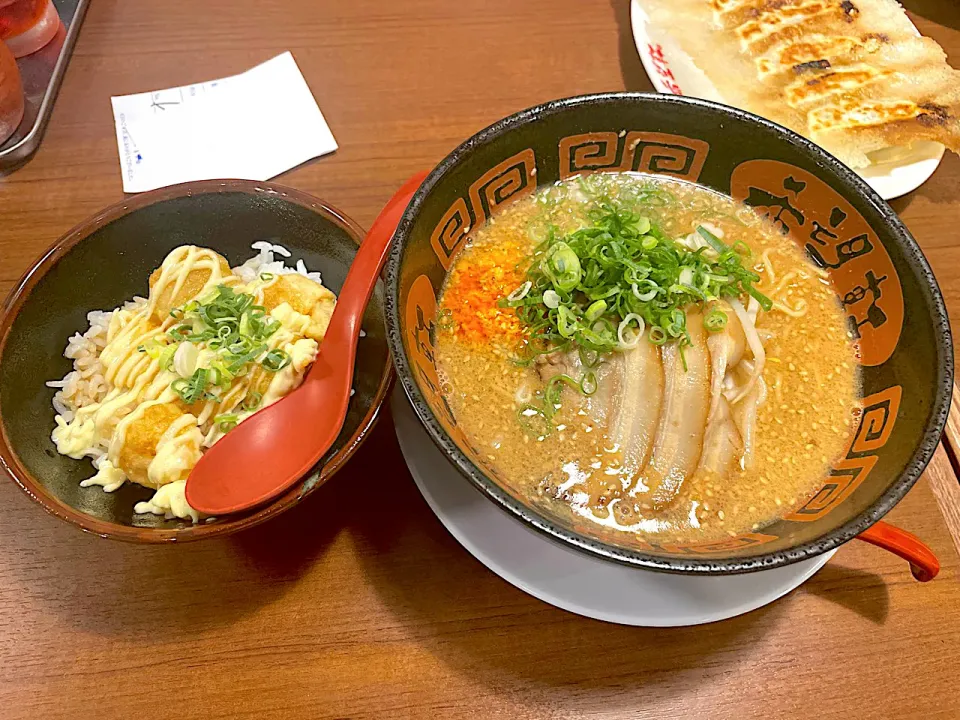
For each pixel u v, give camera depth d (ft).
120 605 0.93
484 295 1.05
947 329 0.86
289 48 1.46
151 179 1.28
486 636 0.93
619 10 1.55
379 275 1.01
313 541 0.98
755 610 0.95
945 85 1.36
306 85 1.41
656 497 0.92
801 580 0.91
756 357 0.99
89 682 0.89
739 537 0.87
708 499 0.92
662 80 1.37
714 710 0.90
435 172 0.94
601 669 0.92
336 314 1.00
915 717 0.90
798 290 1.07
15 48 1.39
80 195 1.27
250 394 0.99
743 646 0.93
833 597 0.96
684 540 0.88
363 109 1.39
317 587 0.96
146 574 0.95
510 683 0.91
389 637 0.93
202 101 1.37
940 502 1.03
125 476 0.95
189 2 1.51
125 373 0.99
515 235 1.10
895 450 0.83
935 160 1.29
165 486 0.91
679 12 1.45
